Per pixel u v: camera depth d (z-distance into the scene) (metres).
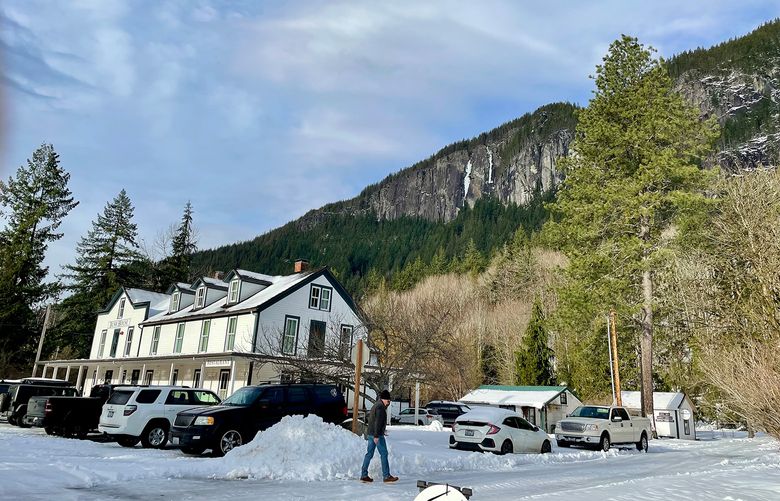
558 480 12.29
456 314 46.19
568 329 35.75
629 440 23.80
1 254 52.50
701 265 34.88
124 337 45.12
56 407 18.80
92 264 62.00
